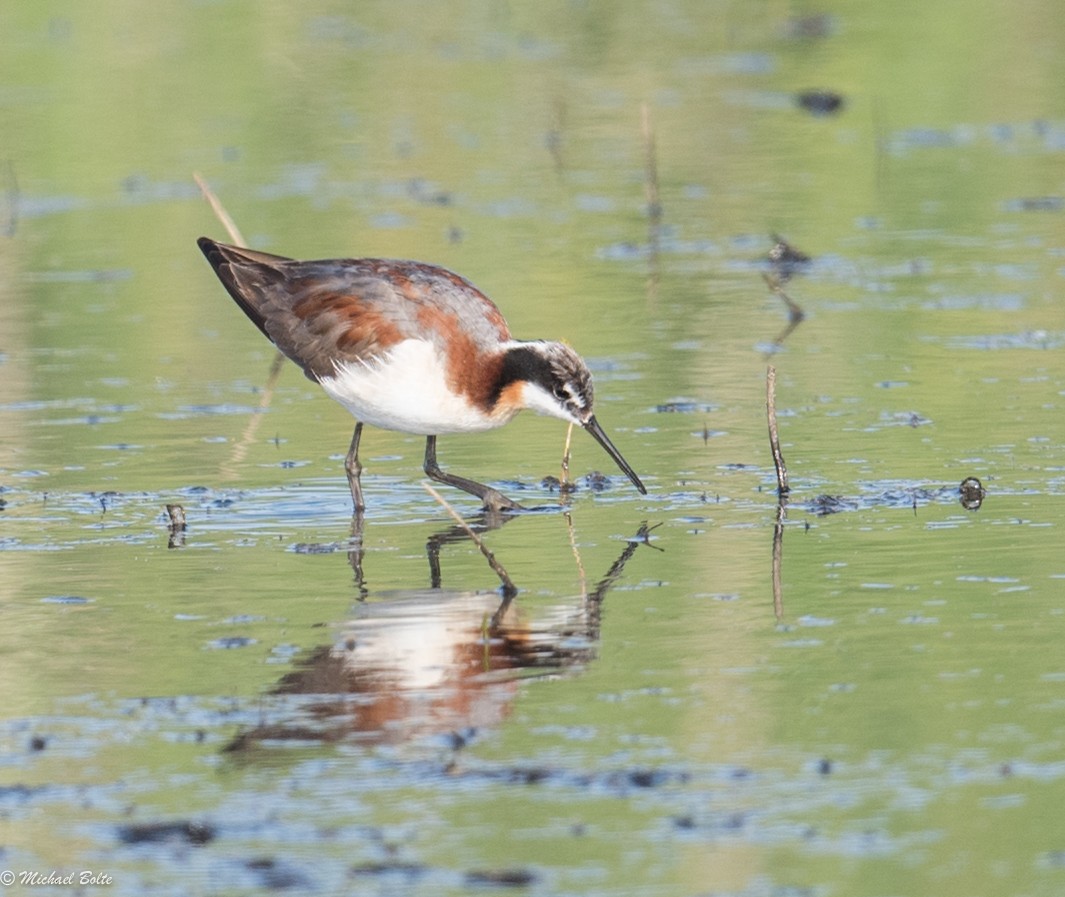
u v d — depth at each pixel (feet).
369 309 45.68
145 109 98.37
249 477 48.70
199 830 27.35
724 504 45.14
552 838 26.84
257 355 62.28
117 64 106.42
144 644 35.42
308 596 38.45
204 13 119.96
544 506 45.78
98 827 27.53
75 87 101.60
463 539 43.04
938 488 45.65
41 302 68.23
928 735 30.09
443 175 87.71
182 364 60.95
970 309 64.69
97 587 39.24
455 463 50.31
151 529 43.93
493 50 112.88
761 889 25.17
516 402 46.39
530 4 125.80
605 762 29.32
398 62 109.40
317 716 31.60
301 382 59.36
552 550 41.81
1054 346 59.77
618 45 112.88
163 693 32.76
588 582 39.06
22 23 116.06
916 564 39.63
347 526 44.32
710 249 74.64
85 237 77.66
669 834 26.89
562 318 64.49
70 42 111.55
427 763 29.55
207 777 29.22
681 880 25.53
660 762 29.27
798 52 109.29
